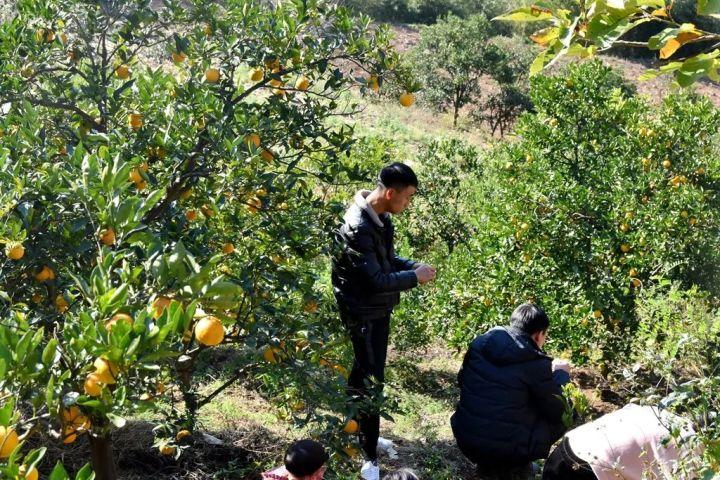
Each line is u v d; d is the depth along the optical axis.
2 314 2.74
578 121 8.24
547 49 1.71
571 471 3.71
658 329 4.65
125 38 4.02
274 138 3.91
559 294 6.33
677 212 6.60
